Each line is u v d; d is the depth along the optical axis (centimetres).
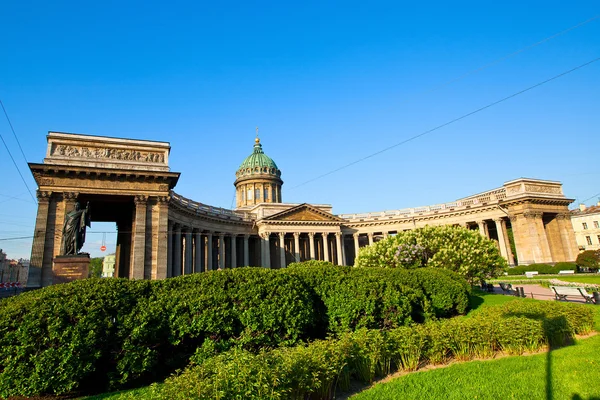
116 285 1336
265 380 907
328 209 9838
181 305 1352
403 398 1046
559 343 1595
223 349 1346
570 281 4662
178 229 6159
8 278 17675
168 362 1343
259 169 10631
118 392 1208
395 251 4134
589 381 1098
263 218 8225
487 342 1475
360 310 1698
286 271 1786
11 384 1100
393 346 1339
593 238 11300
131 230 5134
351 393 1141
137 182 4700
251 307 1425
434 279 2338
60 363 1132
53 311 1173
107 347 1234
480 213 8425
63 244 2828
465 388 1099
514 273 7125
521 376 1185
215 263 8606
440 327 1511
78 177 4456
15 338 1121
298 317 1491
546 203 8000
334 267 1966
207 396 841
